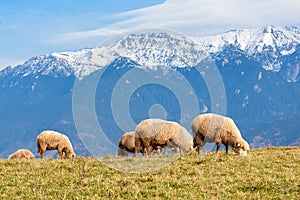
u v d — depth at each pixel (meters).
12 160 24.64
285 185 17.62
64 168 21.66
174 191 17.47
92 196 17.06
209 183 18.55
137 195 17.22
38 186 18.59
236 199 16.33
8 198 16.92
